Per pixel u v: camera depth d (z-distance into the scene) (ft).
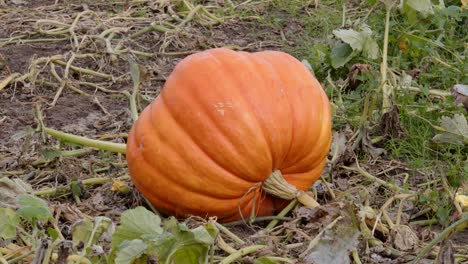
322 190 8.20
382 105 9.88
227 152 6.95
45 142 8.63
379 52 11.19
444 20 11.95
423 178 8.68
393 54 11.62
